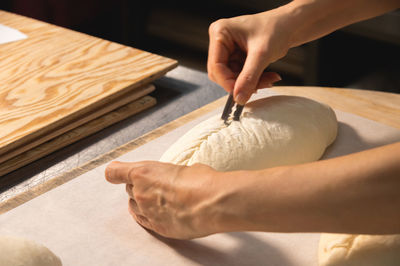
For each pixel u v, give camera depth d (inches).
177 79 44.1
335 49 71.1
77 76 39.2
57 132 33.5
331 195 18.3
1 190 29.7
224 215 20.3
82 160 32.9
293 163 30.5
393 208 17.6
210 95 41.3
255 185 19.7
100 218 27.8
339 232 18.9
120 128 36.6
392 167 17.6
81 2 88.4
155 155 33.2
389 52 73.7
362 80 65.6
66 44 45.3
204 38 90.1
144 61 41.9
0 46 44.6
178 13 92.5
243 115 32.1
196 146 29.4
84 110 34.7
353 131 36.1
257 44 32.4
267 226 19.8
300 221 19.0
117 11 95.0
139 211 25.7
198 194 21.2
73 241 26.0
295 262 24.9
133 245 26.0
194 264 24.8
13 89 37.2
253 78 30.8
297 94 40.9
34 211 27.9
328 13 35.3
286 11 34.2
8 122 32.8
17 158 31.6
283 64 81.7
